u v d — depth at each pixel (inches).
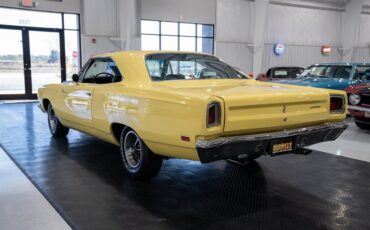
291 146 120.8
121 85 142.8
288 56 722.8
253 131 112.3
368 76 311.9
